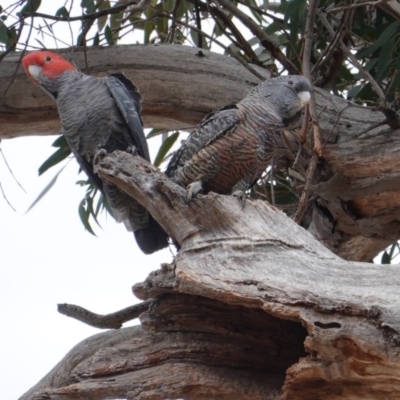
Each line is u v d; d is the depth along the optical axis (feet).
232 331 21.70
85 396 21.77
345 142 32.94
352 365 18.06
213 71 35.83
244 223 21.48
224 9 38.29
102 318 27.96
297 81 27.86
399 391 18.19
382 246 36.78
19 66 35.60
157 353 21.99
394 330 17.24
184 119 36.70
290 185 39.75
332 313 18.08
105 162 23.39
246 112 25.73
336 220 35.81
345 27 34.99
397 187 32.65
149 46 36.65
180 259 21.07
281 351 21.63
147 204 22.70
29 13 33.68
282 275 19.67
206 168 25.48
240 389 21.26
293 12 35.22
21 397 29.55
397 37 35.88
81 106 29.81
